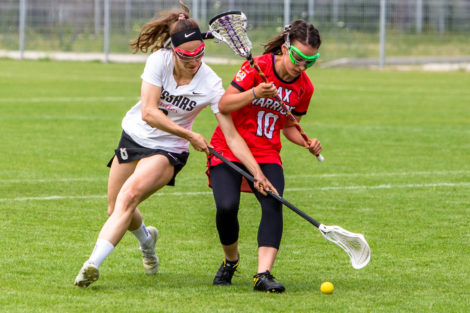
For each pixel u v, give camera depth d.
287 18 82.62
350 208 19.55
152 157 12.68
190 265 14.28
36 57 86.38
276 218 12.70
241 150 12.71
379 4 84.75
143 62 83.00
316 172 24.72
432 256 15.06
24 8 85.62
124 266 14.05
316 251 15.38
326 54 84.81
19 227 16.83
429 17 86.00
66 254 14.67
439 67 82.75
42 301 11.61
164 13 12.65
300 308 11.50
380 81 65.19
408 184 22.84
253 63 12.62
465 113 42.69
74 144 29.42
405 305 11.75
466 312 11.47
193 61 12.25
